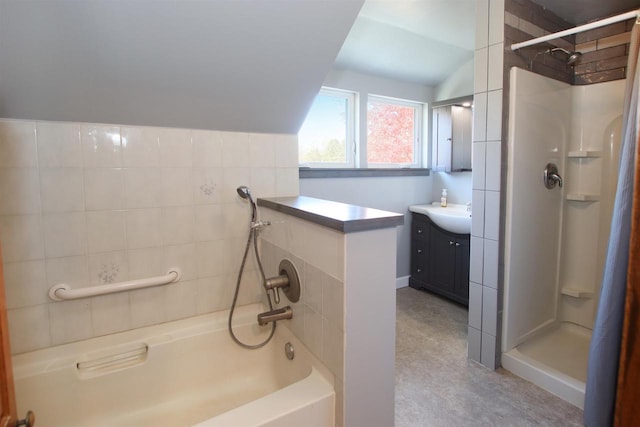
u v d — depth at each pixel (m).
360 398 1.15
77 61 1.17
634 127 1.37
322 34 1.33
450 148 3.20
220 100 1.51
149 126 1.53
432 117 3.37
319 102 2.83
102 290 1.46
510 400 1.77
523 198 2.00
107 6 1.03
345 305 1.08
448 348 2.30
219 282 1.75
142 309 1.59
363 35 2.48
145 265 1.57
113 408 1.43
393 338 1.19
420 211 3.18
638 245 1.34
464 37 2.60
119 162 1.48
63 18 1.03
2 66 1.11
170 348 1.53
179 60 1.27
